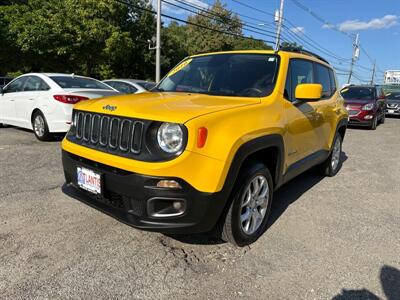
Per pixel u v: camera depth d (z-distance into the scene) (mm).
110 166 2867
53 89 7258
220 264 2986
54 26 23188
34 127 7730
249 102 3350
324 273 2924
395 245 3479
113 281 2676
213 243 3340
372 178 5996
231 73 3965
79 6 23906
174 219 2699
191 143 2584
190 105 2986
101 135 3045
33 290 2525
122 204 2924
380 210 4445
